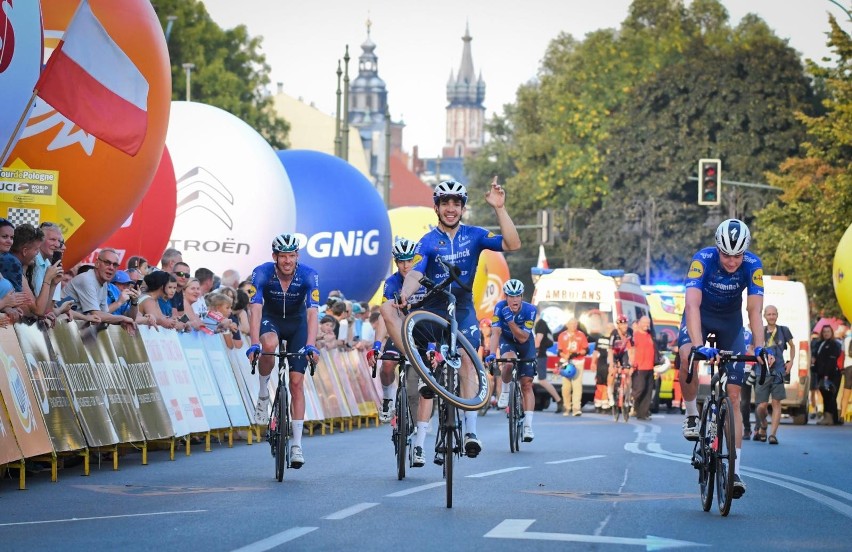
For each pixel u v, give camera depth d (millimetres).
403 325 20891
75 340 27312
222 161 54406
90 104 36750
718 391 22141
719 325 23375
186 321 35812
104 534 17953
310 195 65312
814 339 64250
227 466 29250
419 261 22562
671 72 148375
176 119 55312
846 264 64562
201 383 34312
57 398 25875
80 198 37375
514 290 36438
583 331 68438
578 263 155625
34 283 29203
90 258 45531
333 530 18422
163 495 23062
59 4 36156
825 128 96062
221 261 53906
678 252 146750
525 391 37031
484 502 22438
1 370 23484
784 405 62281
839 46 93500
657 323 80312
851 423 63500
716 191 85750
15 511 20656
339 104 102562
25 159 36125
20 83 32656
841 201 95688
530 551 16719
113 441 27938
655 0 175250
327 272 65000
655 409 68375
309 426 42750
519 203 180875
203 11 149000
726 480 21156
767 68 145625
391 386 30172
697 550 17281
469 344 21984
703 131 146375
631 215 147250
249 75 155625
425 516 20219
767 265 110875
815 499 24250
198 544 16984
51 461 26297
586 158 165875
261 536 17750
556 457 33719
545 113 177750
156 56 38844
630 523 19859
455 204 22578
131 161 38375
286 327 26922
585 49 173375
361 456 32719
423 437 24734
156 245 49219
